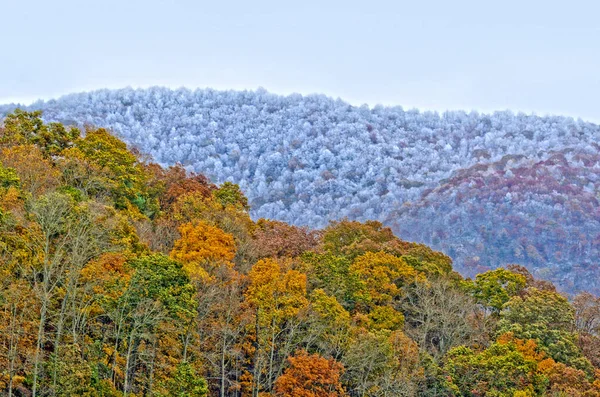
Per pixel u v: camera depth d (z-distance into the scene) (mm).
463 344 83938
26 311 54312
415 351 73562
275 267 70312
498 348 75688
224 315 67188
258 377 65375
